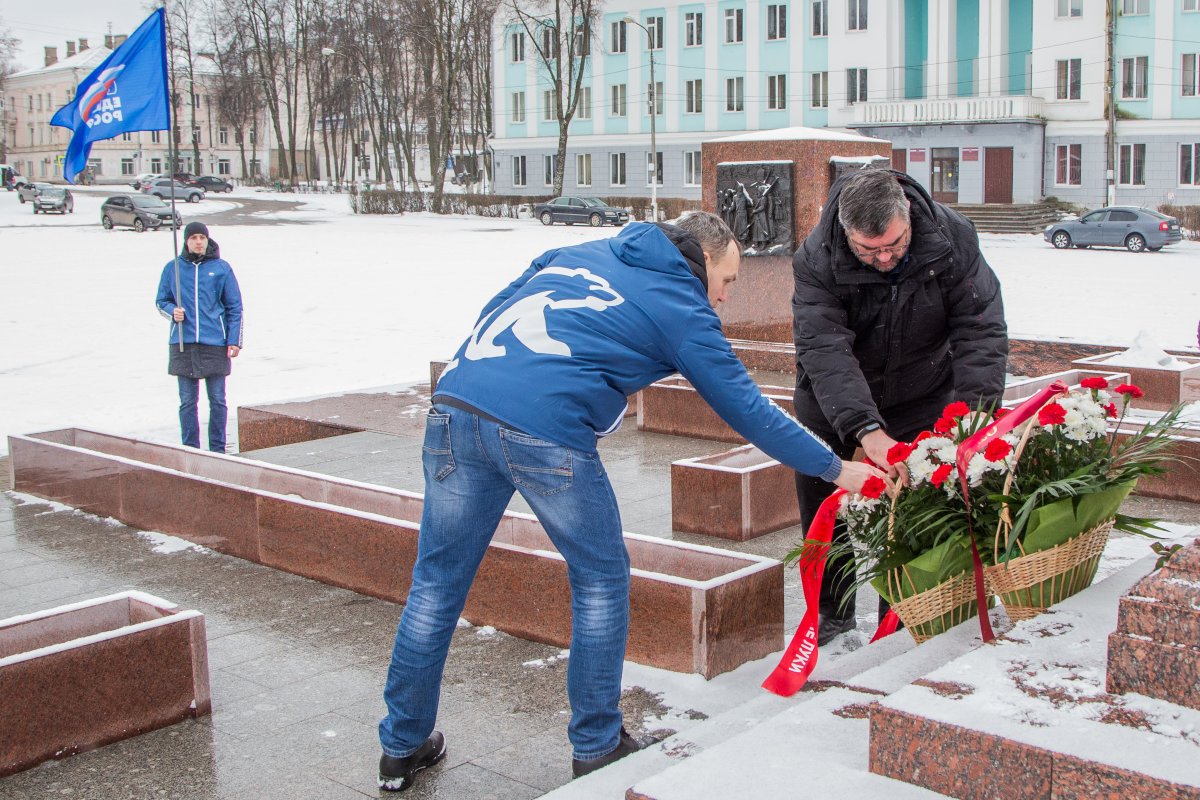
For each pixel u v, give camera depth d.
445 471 2.99
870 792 2.40
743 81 49.16
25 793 3.14
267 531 5.20
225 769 3.27
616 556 3.00
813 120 47.66
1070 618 2.98
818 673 3.48
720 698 3.62
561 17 53.94
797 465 3.15
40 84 101.94
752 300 11.12
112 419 9.78
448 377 3.04
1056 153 42.59
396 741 3.11
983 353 3.75
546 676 3.90
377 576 4.75
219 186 72.88
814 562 3.41
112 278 23.64
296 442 8.71
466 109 75.62
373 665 4.04
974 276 3.74
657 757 2.91
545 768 3.24
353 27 72.44
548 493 2.89
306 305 19.12
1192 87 39.84
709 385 3.01
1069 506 3.06
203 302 8.12
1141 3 40.31
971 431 3.29
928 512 3.15
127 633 3.46
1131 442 3.33
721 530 5.61
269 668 4.04
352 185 70.69
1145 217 31.83
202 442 8.88
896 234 3.41
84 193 70.62
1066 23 41.72
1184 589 2.47
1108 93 40.97
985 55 43.69
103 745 3.42
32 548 5.66
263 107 86.12
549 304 2.97
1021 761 2.25
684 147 51.47
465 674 3.92
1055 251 32.06
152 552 5.54
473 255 29.92
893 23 45.19
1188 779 2.06
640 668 3.87
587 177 55.00
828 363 3.70
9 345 14.65
